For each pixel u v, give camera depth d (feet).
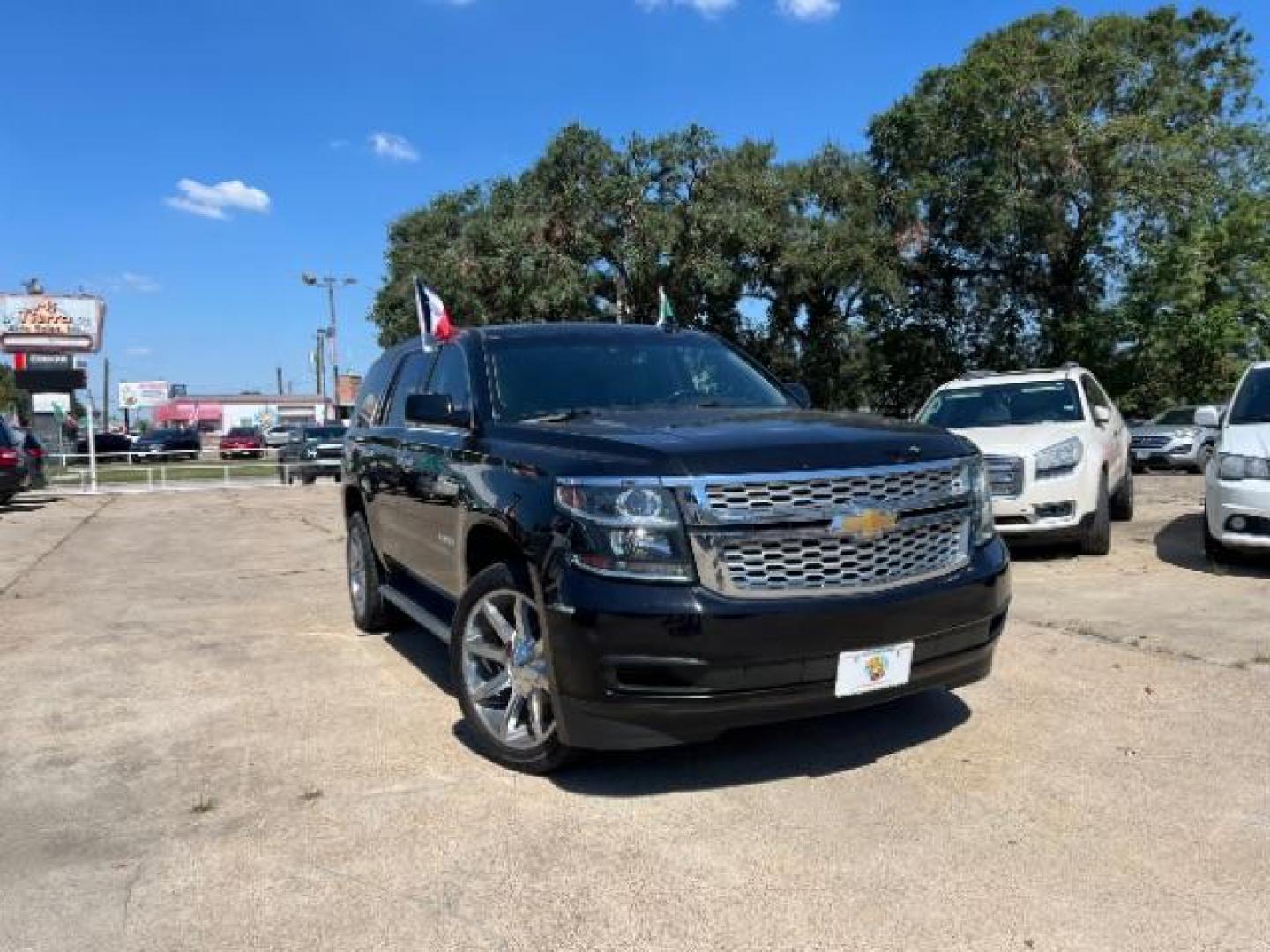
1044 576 27.25
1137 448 71.31
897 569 12.71
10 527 52.70
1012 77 89.40
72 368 103.91
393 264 118.42
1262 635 19.75
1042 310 100.58
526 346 17.75
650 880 10.69
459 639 14.67
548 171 93.56
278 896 10.64
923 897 10.14
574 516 12.38
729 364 18.99
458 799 12.97
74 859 11.64
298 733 15.83
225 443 173.47
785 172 97.60
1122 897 10.03
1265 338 92.84
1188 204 89.86
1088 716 15.26
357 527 23.44
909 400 110.73
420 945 9.62
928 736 14.58
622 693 11.89
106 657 21.52
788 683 11.97
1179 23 99.96
